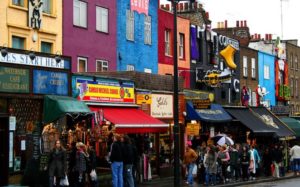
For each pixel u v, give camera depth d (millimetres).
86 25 28516
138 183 25188
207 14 42031
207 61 39625
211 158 25969
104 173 23719
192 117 30641
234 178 29250
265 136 37000
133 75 26891
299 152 34656
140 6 33062
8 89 19375
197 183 26797
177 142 21578
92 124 22875
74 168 20078
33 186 19500
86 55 28359
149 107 27359
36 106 20875
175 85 21781
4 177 19562
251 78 45625
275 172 32188
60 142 19766
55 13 26297
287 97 52500
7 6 23719
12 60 19594
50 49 26125
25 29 24562
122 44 31391
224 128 35031
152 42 34375
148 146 27016
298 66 57594
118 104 25203
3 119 19625
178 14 39500
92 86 23703
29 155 20406
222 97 40625
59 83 21719
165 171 28766
